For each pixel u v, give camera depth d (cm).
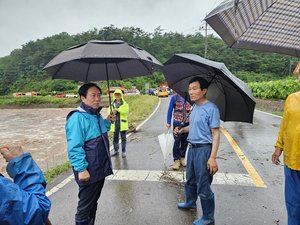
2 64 12756
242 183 304
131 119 1043
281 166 363
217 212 239
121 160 435
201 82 202
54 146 830
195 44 10038
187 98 266
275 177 321
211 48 9156
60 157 632
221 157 415
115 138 460
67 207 267
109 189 307
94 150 180
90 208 190
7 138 1094
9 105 4594
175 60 227
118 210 253
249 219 224
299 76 174
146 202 268
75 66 228
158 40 12850
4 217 86
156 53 10044
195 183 230
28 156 112
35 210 95
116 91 439
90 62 232
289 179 171
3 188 87
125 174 360
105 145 190
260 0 163
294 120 164
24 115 2817
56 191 313
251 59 7950
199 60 189
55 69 209
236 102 219
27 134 1212
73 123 171
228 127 707
